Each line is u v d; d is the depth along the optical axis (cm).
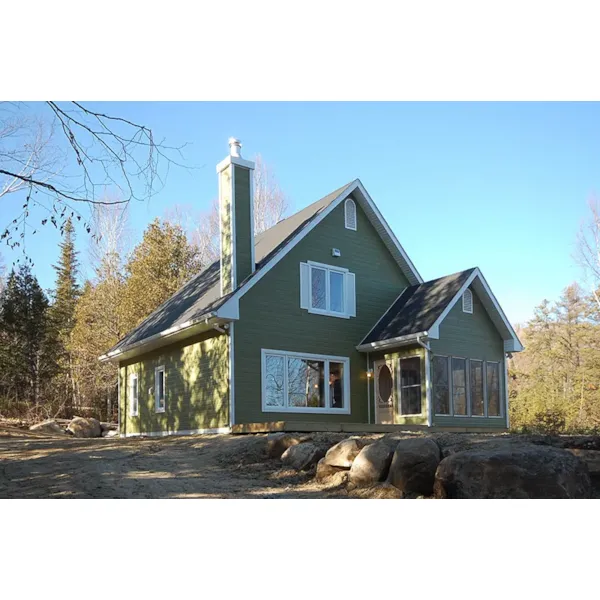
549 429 2191
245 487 980
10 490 957
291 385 1778
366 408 1952
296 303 1825
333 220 1975
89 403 3678
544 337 3866
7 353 2994
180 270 3566
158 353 2025
